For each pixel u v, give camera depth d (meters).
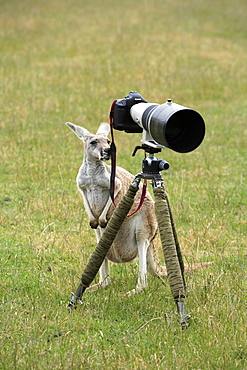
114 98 54.97
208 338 15.23
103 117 48.34
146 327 16.20
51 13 99.94
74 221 26.48
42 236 24.33
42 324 15.81
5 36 81.94
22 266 21.28
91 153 18.56
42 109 49.28
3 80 58.81
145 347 15.09
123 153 39.22
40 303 17.56
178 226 26.45
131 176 20.50
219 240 24.62
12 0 109.25
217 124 48.41
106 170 19.11
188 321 15.95
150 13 102.75
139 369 13.87
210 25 95.62
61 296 18.44
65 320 16.41
